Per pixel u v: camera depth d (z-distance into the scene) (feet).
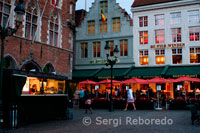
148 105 62.95
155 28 91.04
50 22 66.69
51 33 67.56
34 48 59.62
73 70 101.24
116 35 96.22
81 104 66.95
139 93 76.89
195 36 85.87
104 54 97.35
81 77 91.09
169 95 84.89
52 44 67.36
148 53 91.35
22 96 34.94
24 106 35.42
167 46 88.12
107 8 99.04
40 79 38.55
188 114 49.65
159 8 90.79
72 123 37.24
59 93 42.45
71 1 76.18
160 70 84.33
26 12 58.23
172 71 80.94
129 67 92.63
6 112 32.35
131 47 93.61
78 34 103.09
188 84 84.79
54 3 64.69
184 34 86.84
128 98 61.46
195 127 32.78
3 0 52.60
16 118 32.14
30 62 58.75
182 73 77.30
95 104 66.90
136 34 93.56
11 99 32.71
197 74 74.38
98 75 88.58
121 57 94.68
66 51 72.74
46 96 40.34
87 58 100.22
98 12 100.22
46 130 30.81
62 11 71.56
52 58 65.92
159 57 90.27
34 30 61.21
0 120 28.68
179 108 61.11
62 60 70.59
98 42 99.86
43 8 63.57
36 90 37.70
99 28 99.76
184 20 87.20
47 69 65.36
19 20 32.48
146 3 92.79
